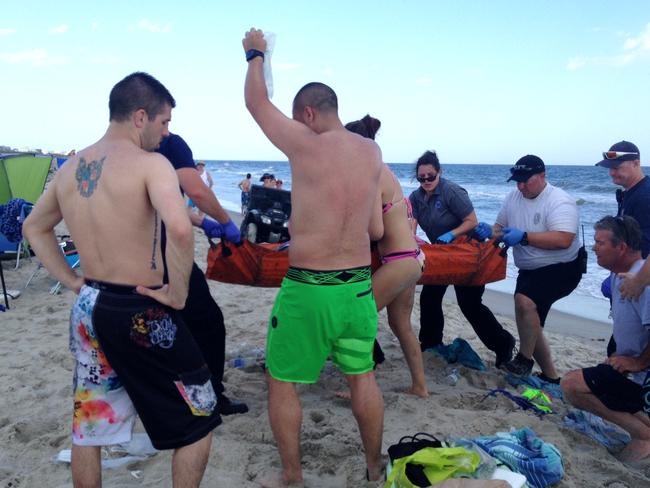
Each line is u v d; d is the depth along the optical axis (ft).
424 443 9.32
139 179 7.56
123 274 7.59
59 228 41.91
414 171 16.19
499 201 106.52
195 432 7.97
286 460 9.72
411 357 13.78
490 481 8.02
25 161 31.04
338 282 9.02
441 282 14.12
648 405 11.27
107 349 7.67
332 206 8.98
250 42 9.59
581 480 10.53
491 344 16.39
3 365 16.29
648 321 10.78
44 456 11.13
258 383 14.73
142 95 7.98
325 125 9.55
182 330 7.95
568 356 20.25
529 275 15.20
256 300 24.07
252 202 14.35
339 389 14.52
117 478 10.07
